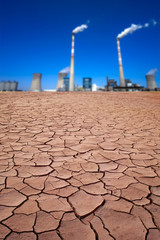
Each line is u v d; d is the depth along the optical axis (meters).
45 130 3.10
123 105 7.23
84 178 1.45
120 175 1.51
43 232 0.88
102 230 0.90
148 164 1.74
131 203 1.12
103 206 1.09
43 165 1.68
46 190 1.26
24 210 1.03
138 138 2.74
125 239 0.84
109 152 2.08
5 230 0.88
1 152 1.99
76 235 0.86
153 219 0.98
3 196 1.17
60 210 1.04
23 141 2.44
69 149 2.16
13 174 1.48
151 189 1.29
